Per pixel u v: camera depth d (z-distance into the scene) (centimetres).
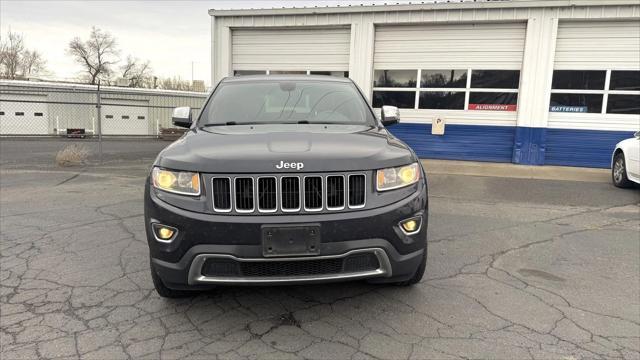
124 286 374
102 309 333
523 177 983
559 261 438
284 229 274
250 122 391
